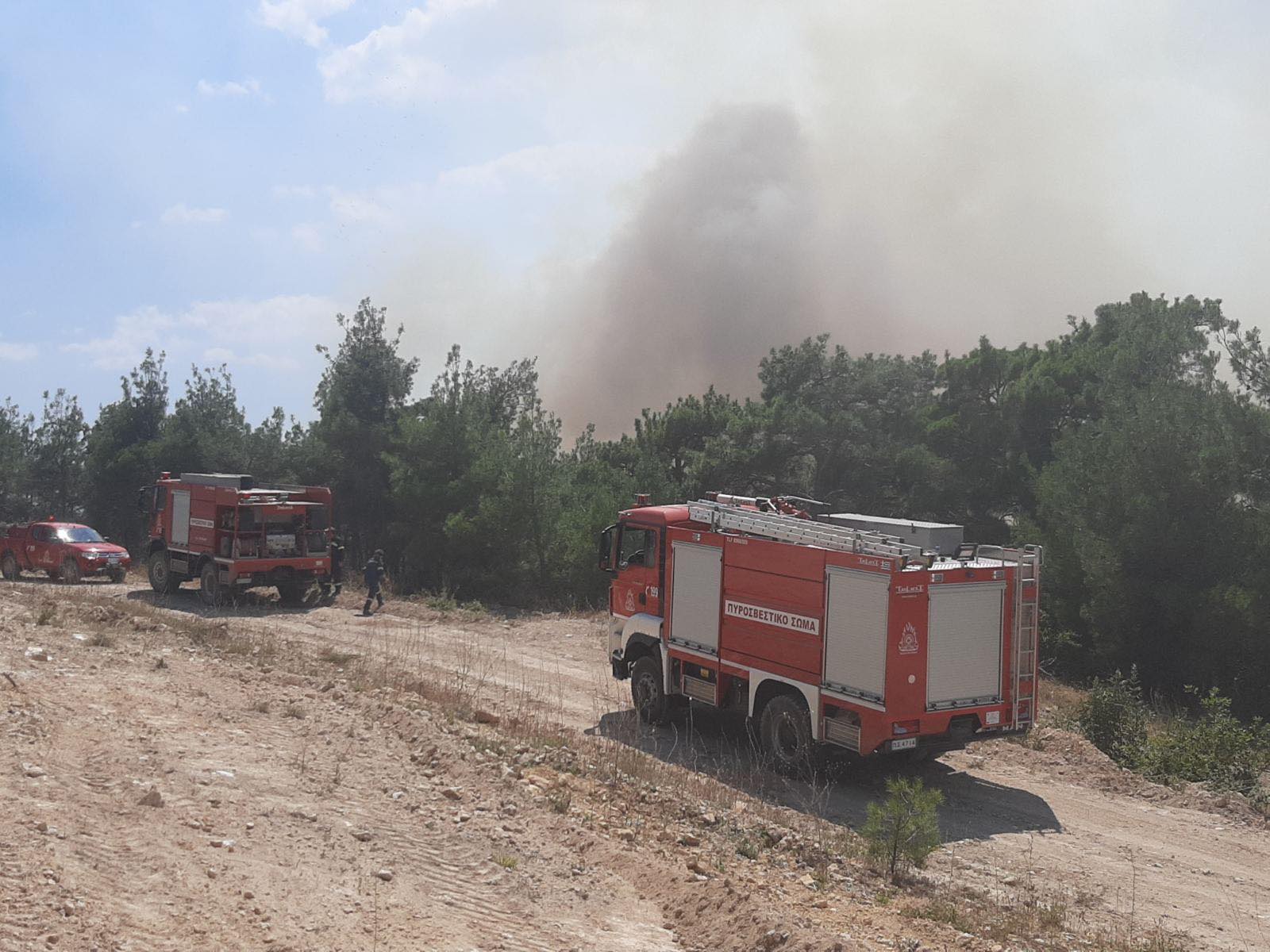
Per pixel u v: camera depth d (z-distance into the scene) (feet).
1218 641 69.00
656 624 45.44
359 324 135.03
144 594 83.82
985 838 32.86
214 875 19.84
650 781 34.63
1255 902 28.22
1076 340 127.34
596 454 129.70
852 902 25.14
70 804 21.88
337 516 129.49
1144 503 72.18
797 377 127.13
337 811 24.99
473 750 33.19
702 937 21.50
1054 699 57.16
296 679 41.86
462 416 103.65
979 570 36.24
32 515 152.87
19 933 15.92
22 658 35.19
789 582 38.73
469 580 95.35
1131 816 35.76
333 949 17.87
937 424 110.22
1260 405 75.20
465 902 21.35
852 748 35.70
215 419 137.39
